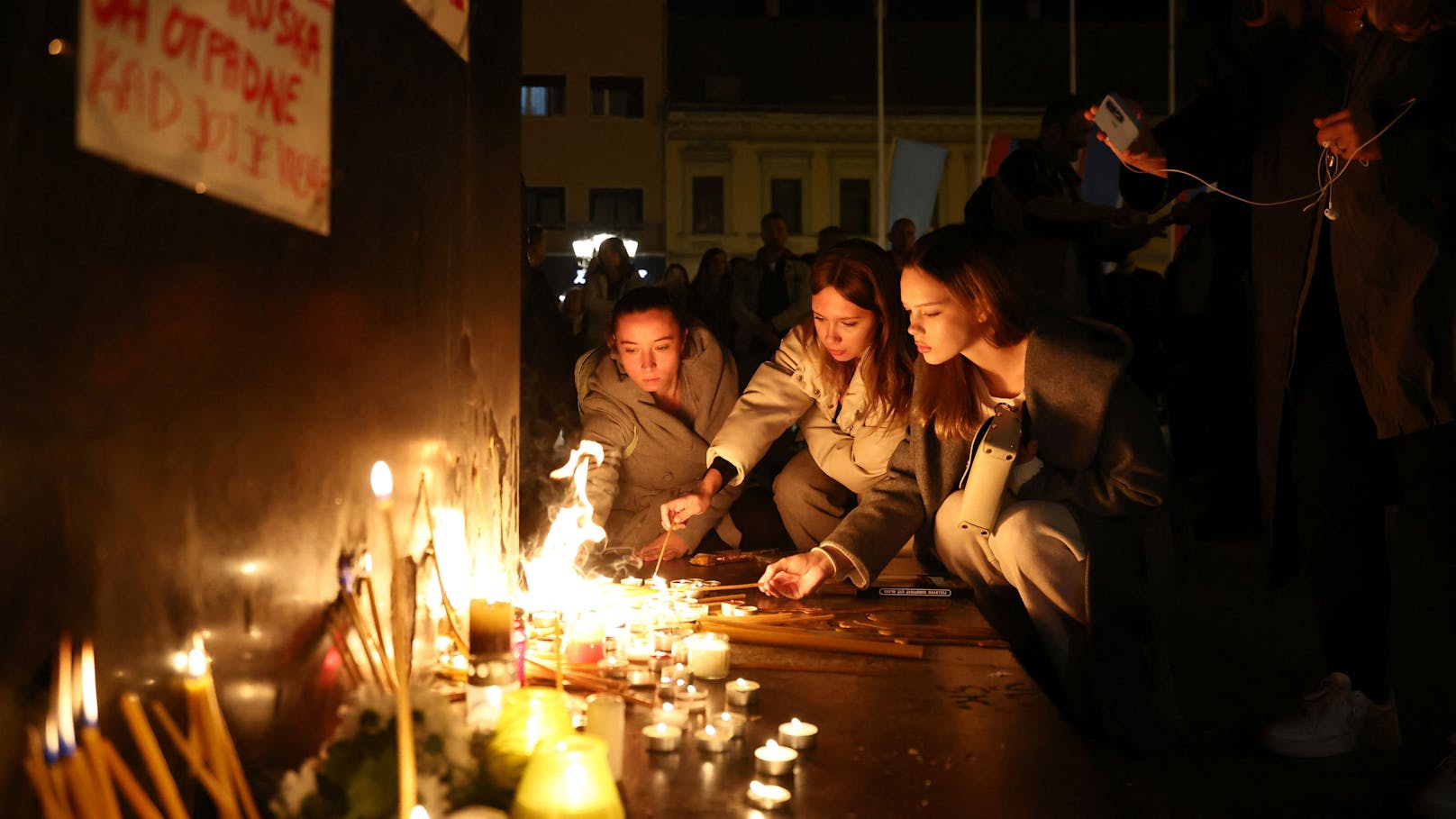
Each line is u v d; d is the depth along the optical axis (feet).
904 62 126.11
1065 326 10.13
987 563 10.55
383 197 5.51
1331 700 10.40
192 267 3.83
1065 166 20.06
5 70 2.97
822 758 5.74
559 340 17.49
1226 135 11.55
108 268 3.39
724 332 33.32
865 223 126.00
